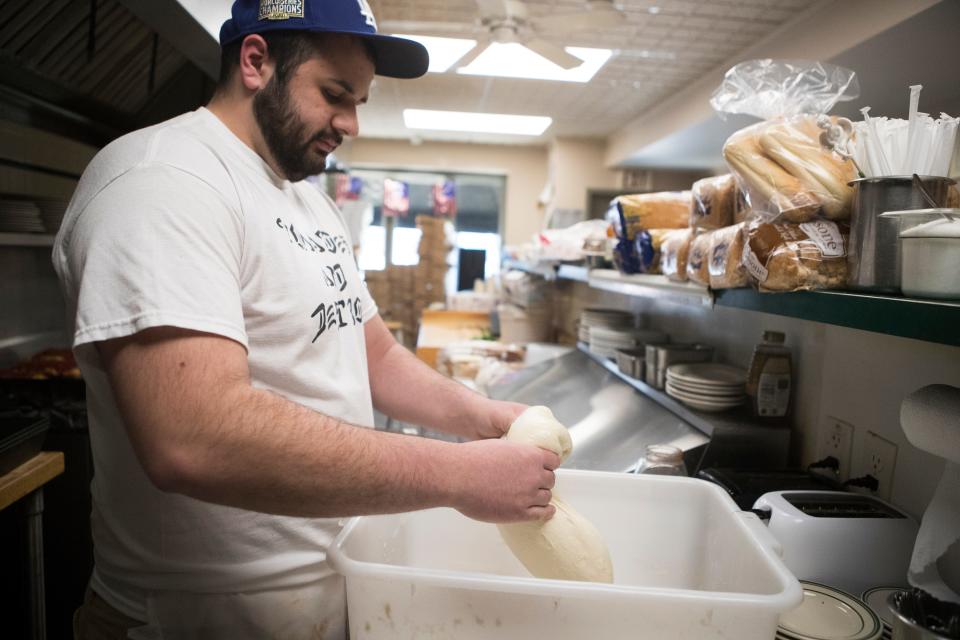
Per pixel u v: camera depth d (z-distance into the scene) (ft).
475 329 17.24
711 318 7.77
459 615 2.43
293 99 3.14
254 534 3.21
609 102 15.62
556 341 15.40
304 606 3.37
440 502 2.60
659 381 7.19
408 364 4.37
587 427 7.09
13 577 6.33
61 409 7.58
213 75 7.97
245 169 3.18
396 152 22.24
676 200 7.42
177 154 2.83
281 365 3.22
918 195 3.08
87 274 2.49
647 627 2.34
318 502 2.44
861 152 3.47
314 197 3.93
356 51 3.20
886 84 9.81
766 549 2.68
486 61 12.67
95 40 7.89
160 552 3.20
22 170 9.23
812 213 3.68
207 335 2.49
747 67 4.50
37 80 7.72
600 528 3.53
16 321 10.04
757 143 3.96
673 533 3.46
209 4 5.99
